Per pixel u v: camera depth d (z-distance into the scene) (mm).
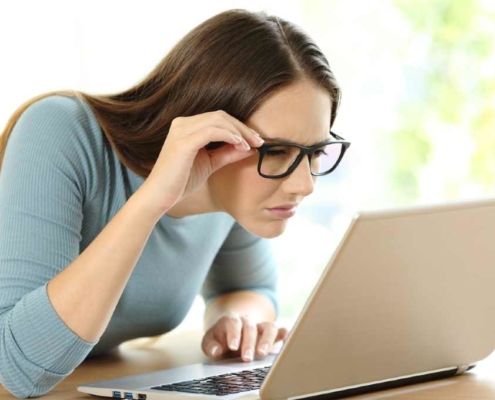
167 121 1656
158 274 1909
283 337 2000
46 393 1533
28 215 1572
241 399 1302
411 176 5031
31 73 4027
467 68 4953
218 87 1580
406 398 1403
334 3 4852
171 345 2113
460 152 4992
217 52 1597
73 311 1449
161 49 4219
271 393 1265
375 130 5004
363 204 4992
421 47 4953
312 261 4832
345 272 1188
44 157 1625
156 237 1839
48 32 4055
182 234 1887
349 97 4953
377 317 1292
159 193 1465
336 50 4895
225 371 1646
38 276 1533
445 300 1369
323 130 1600
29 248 1550
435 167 5023
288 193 1596
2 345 1475
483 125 4953
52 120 1676
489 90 4934
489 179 4953
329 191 4969
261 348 1862
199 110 1612
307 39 1629
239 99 1561
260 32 1587
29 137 1648
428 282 1311
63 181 1627
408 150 5023
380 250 1202
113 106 1729
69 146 1659
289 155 1578
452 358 1520
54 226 1581
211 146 1609
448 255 1300
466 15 4926
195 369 1685
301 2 4785
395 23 4922
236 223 2223
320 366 1284
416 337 1395
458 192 4996
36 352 1459
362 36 4914
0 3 3951
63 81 4094
